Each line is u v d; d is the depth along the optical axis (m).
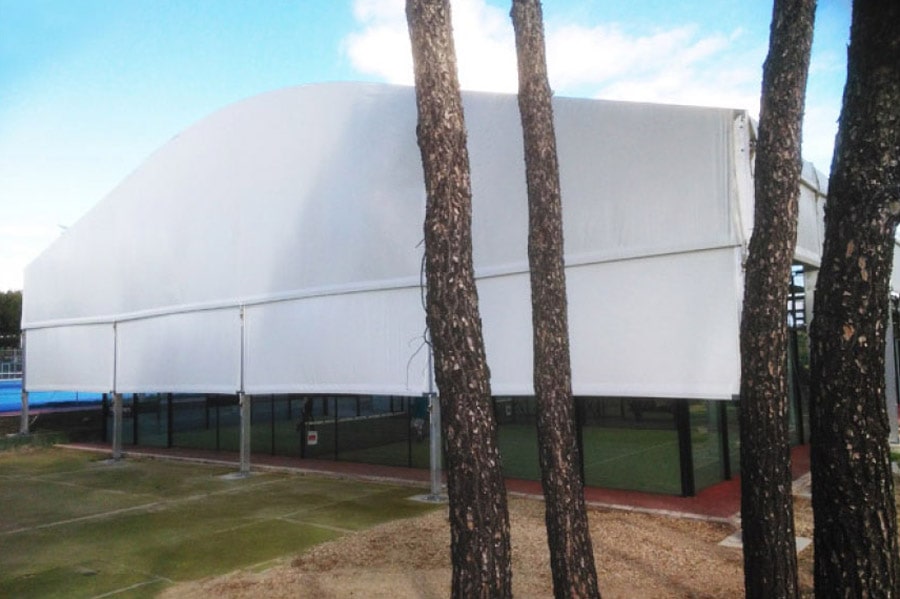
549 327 4.73
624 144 9.16
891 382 13.79
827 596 3.60
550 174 4.88
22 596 6.79
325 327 12.52
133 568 7.61
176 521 9.84
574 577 4.54
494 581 3.78
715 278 8.41
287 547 8.24
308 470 13.55
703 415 10.67
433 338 3.97
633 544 7.62
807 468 11.32
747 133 8.36
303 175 13.03
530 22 5.00
